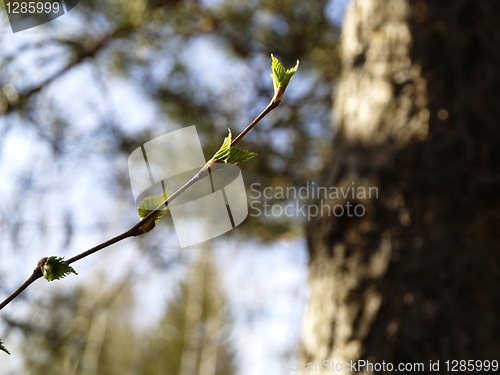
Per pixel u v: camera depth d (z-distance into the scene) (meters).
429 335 1.23
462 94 1.31
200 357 4.93
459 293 1.24
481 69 1.32
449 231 1.25
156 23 2.14
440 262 1.25
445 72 1.32
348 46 1.48
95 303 2.23
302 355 1.35
